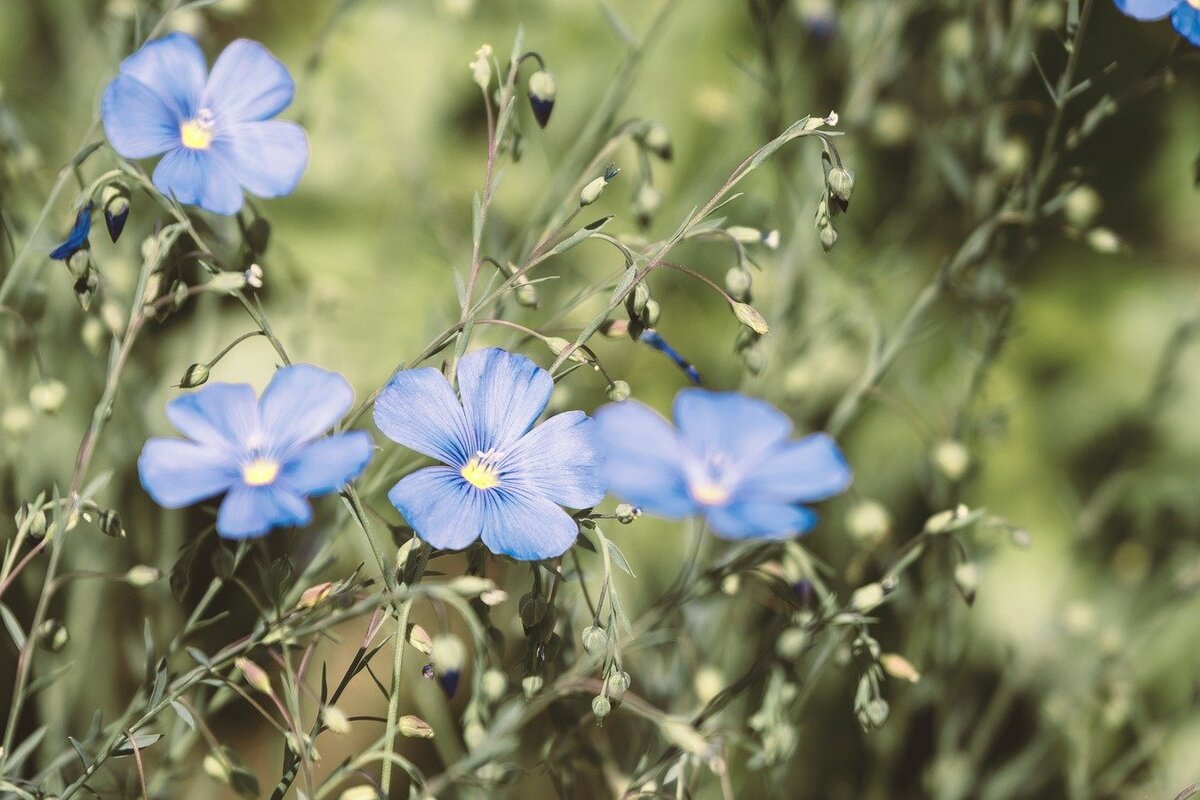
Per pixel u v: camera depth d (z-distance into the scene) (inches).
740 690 16.0
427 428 15.0
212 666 15.1
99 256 18.3
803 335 19.6
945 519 16.4
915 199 20.3
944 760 19.7
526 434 15.2
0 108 17.7
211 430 14.7
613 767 16.7
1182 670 20.7
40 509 15.6
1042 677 20.2
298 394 14.8
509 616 19.2
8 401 18.0
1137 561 20.7
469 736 15.2
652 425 15.4
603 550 15.0
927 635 19.7
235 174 15.8
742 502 15.2
